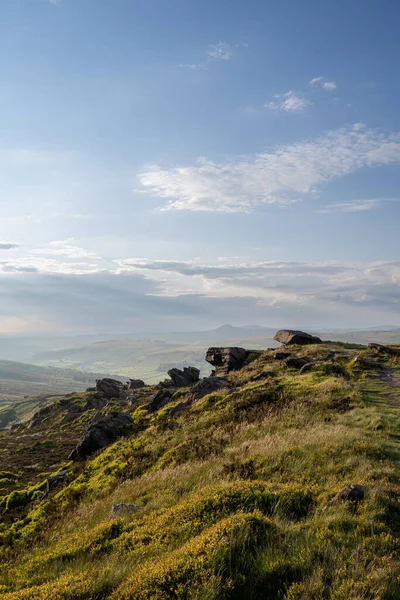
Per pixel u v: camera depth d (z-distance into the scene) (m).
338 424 17.81
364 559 6.46
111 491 19.11
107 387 92.12
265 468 13.09
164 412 35.22
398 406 20.61
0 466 39.62
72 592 7.08
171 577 6.55
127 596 6.46
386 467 11.41
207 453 18.67
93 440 32.50
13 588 8.85
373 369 33.12
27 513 22.23
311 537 7.39
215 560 6.68
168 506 12.12
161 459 21.17
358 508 8.42
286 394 26.55
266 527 7.88
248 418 23.45
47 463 40.31
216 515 9.12
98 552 9.50
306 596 5.69
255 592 6.17
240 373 42.41
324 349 44.22
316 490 10.07
